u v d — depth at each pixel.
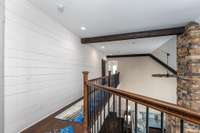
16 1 2.18
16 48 2.18
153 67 8.91
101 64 8.55
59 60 3.56
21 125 2.26
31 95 2.51
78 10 2.81
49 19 3.12
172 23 3.54
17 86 2.19
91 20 3.37
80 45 5.01
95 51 7.14
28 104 2.43
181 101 3.77
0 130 1.89
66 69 3.94
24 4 2.35
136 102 1.18
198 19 3.21
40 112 2.76
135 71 9.47
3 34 1.96
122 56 9.88
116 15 3.07
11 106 2.07
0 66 1.92
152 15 3.07
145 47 6.82
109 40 4.70
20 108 2.24
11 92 2.08
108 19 3.32
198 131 2.89
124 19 3.29
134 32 4.36
